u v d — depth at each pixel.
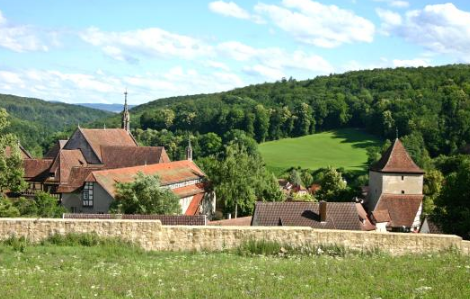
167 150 148.62
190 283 17.44
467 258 22.64
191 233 25.20
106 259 22.48
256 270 19.66
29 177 75.38
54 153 94.94
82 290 16.50
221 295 15.77
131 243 24.98
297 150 147.00
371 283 17.42
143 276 18.59
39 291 16.25
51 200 63.09
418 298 15.38
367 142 147.50
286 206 47.66
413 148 113.25
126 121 108.75
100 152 87.50
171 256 23.56
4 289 16.36
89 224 25.22
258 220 46.88
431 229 52.53
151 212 53.75
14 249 23.62
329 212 47.59
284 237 25.27
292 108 173.62
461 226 45.09
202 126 173.25
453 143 119.81
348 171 124.00
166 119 185.50
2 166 57.22
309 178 121.06
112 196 62.94
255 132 158.88
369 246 25.34
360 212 60.78
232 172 79.00
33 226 25.08
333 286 17.02
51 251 23.28
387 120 140.50
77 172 70.69
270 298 15.42
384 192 67.56
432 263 21.20
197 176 84.94
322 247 25.08
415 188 67.50
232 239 25.19
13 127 189.38
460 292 15.92
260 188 80.81
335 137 155.12
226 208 80.56
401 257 23.16
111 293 16.08
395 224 64.56
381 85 186.25
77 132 87.75
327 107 164.62
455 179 48.44
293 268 20.11
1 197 57.81
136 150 87.44
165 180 74.81
